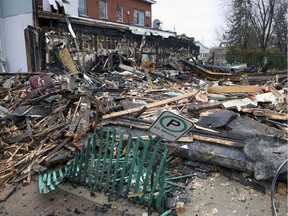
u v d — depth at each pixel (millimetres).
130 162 3684
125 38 16312
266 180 3375
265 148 3596
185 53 23031
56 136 4598
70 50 12906
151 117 5754
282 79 12500
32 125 5258
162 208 3008
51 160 3732
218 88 8336
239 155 3635
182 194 3312
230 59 26781
